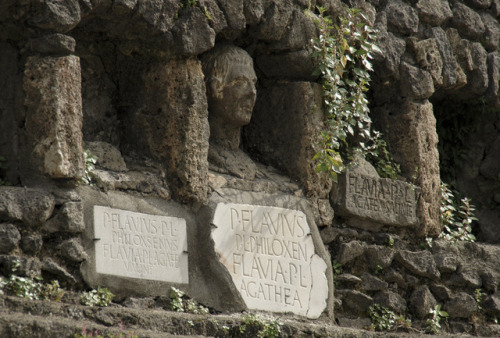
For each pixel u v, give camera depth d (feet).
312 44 47.85
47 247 39.50
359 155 50.14
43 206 39.14
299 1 47.73
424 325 50.39
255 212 45.29
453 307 51.60
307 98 47.73
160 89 43.88
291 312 45.37
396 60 51.93
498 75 56.18
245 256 44.47
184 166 43.55
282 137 48.26
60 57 40.06
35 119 39.96
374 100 53.06
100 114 44.62
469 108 57.36
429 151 52.44
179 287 42.57
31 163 40.01
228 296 43.42
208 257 43.45
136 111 44.42
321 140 47.98
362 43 49.52
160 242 42.42
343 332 44.80
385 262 49.88
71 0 40.27
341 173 49.01
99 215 40.81
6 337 35.06
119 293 40.88
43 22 39.70
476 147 57.72
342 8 49.78
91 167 41.45
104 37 44.14
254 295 44.29
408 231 51.52
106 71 44.91
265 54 48.01
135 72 44.62
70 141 40.01
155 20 42.52
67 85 40.09
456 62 54.49
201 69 44.70
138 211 42.06
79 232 40.14
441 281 51.85
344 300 48.60
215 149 46.29
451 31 54.85
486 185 57.62
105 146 43.01
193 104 43.83
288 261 45.93
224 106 46.06
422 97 52.39
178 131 43.70
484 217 57.36
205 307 43.16
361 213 49.14
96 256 40.40
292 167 47.88
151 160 44.01
